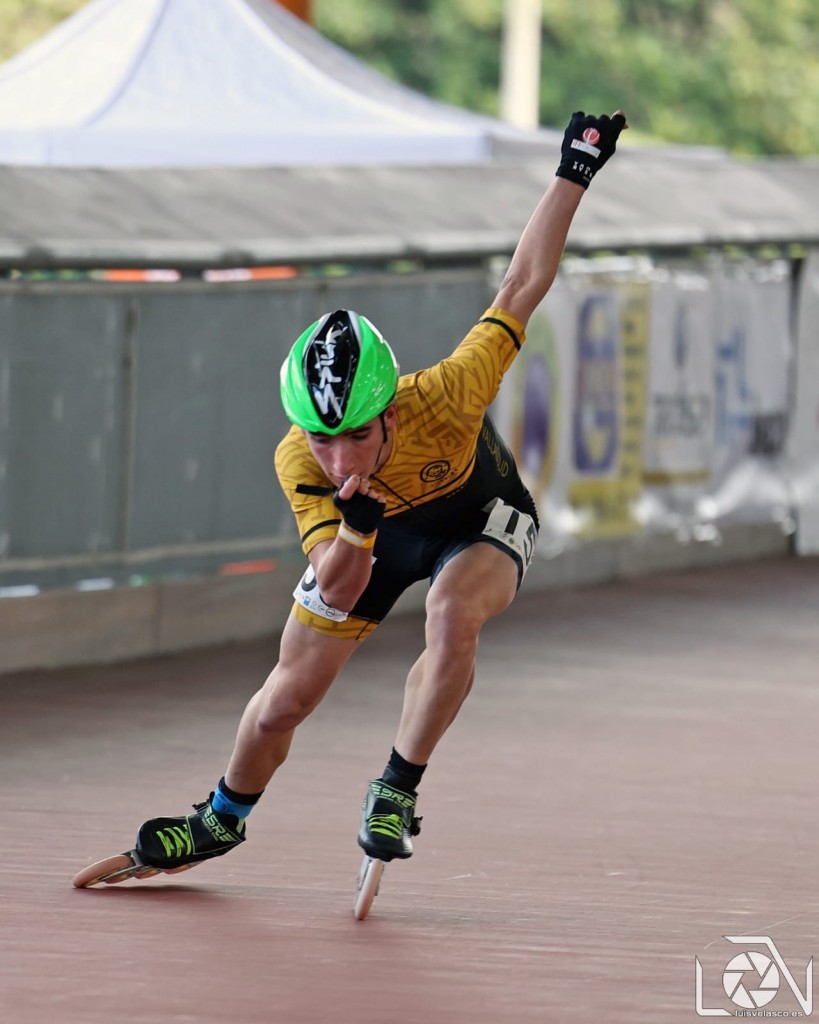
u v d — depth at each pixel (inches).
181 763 811.4
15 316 988.6
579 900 596.1
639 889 612.4
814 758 848.3
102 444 1039.6
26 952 519.2
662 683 1029.8
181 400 1077.8
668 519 1416.1
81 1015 468.8
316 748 844.6
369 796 540.4
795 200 1512.1
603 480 1353.3
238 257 1084.5
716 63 4645.7
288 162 1352.1
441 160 1390.3
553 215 537.0
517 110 3814.0
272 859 640.4
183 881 605.9
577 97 4525.1
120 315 1039.0
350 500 487.2
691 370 1413.6
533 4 3794.3
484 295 1251.2
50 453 1013.8
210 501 1103.6
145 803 733.9
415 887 606.5
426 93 4584.2
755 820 722.2
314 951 525.7
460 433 513.3
